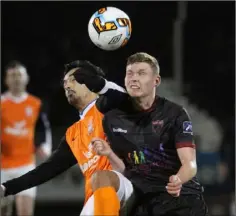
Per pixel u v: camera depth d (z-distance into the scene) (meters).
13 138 25.16
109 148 12.79
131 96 13.38
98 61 52.03
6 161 25.20
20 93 25.44
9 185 14.52
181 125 13.23
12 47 55.97
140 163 13.50
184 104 38.06
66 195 35.59
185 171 12.59
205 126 37.31
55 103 48.25
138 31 55.59
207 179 34.78
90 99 14.58
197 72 57.16
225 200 33.66
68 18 58.31
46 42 55.84
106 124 13.82
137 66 13.27
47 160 14.88
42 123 25.95
